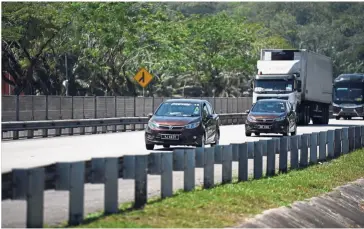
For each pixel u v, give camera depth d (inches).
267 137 2997.0
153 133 2201.0
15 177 872.3
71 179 935.7
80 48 5147.6
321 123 4724.4
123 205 1091.9
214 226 1022.4
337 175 1796.3
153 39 5531.5
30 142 2581.2
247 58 7253.9
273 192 1378.0
